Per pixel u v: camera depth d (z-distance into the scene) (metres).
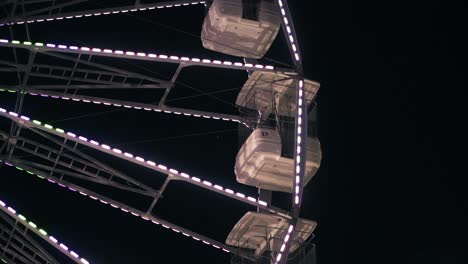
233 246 25.17
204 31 26.58
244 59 26.75
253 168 25.14
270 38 26.41
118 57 23.69
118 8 24.55
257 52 26.70
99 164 23.38
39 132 23.20
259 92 26.00
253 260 24.97
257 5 26.02
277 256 23.19
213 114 25.47
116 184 23.52
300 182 23.66
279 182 25.25
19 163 23.02
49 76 23.28
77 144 23.41
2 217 22.89
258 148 24.66
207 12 26.69
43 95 23.42
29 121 22.89
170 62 23.97
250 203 23.58
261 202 23.48
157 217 24.06
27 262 22.80
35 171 23.14
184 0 25.59
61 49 23.22
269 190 25.55
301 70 24.58
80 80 23.64
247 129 25.94
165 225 24.25
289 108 25.95
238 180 25.88
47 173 23.27
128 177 23.58
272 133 24.94
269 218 24.98
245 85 26.11
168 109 24.83
